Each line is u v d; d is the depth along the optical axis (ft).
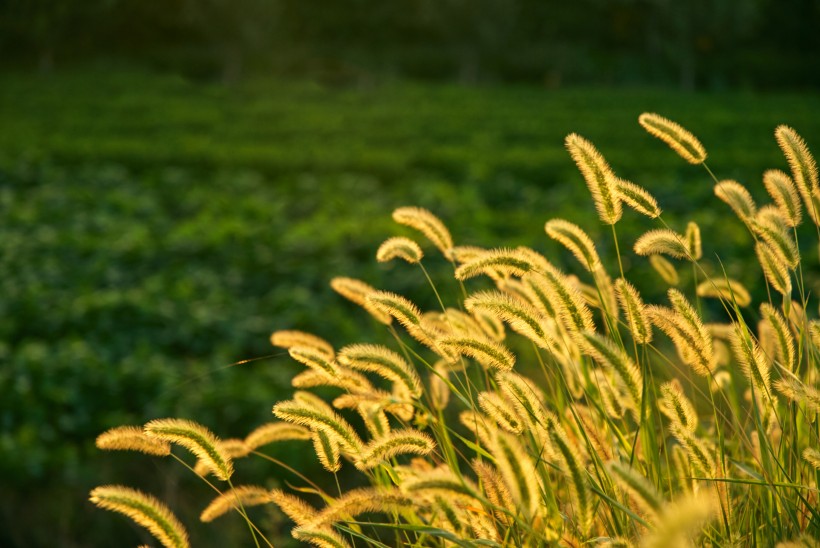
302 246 35.01
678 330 6.65
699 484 6.86
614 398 7.27
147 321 28.58
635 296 6.79
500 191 51.75
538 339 6.65
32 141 61.52
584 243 7.11
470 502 6.26
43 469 17.58
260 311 29.86
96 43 158.61
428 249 33.40
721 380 8.70
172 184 54.29
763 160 55.36
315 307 29.37
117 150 58.90
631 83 161.58
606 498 5.49
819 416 6.72
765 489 6.55
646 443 6.92
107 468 16.88
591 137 76.02
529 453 6.50
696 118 86.63
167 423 6.51
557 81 159.22
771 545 6.05
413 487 5.20
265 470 16.51
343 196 49.65
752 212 7.61
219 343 27.30
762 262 7.45
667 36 160.66
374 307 7.64
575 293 6.52
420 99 112.78
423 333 6.99
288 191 51.88
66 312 28.91
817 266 30.04
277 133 78.69
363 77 155.84
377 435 7.33
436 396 8.77
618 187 7.20
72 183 54.19
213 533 14.08
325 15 169.58
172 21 159.12
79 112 93.09
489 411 6.35
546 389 11.98
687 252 7.16
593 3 176.55
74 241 37.37
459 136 78.69
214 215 44.65
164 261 35.83
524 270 6.72
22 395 22.50
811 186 7.43
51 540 15.15
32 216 42.86
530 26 176.76
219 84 140.05
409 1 167.53
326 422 6.47
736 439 7.95
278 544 12.42
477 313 8.43
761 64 160.45
